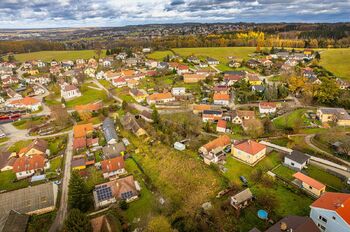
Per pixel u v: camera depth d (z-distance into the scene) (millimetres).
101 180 73938
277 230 45469
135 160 82750
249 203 58906
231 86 155750
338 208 46688
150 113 115188
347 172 68562
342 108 110500
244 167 74125
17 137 106688
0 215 59062
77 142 93250
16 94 158375
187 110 121875
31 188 64625
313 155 77500
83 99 151375
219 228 52750
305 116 106875
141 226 56062
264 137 91125
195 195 63812
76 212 48562
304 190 61938
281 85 137750
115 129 105812
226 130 98562
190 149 86438
